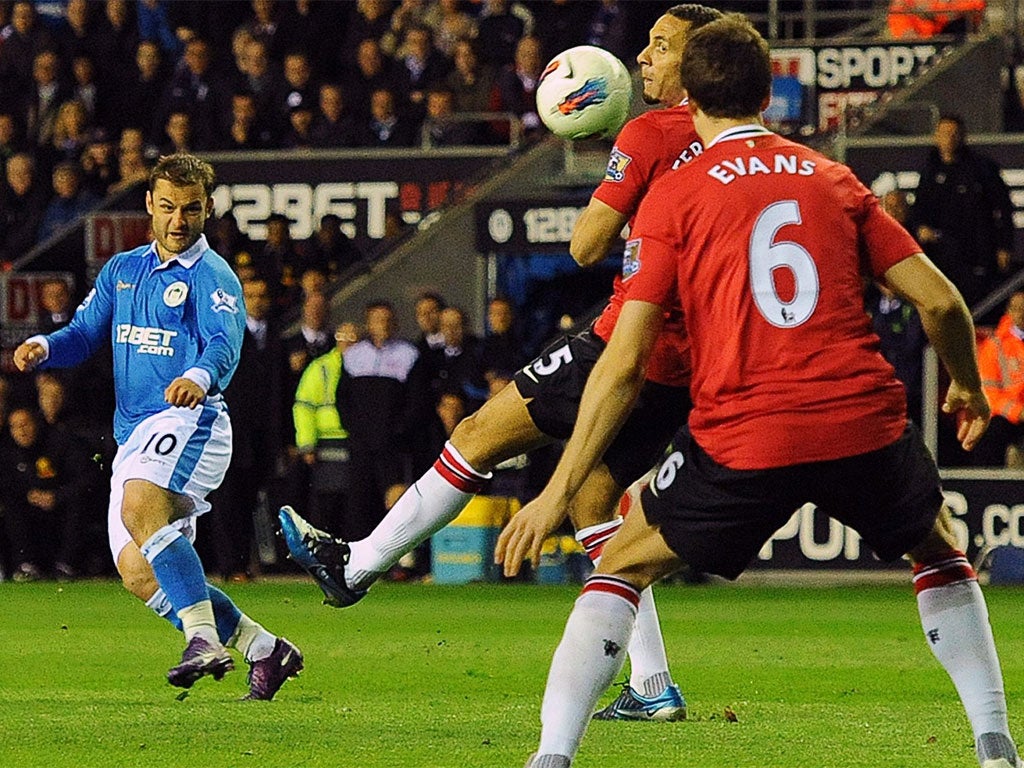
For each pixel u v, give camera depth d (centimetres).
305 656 3353
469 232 6169
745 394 1689
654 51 2295
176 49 7269
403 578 5550
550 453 5444
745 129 1753
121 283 2586
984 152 6006
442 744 2191
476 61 6675
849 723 2438
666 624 4112
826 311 1691
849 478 1698
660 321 1695
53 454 5600
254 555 5644
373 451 5453
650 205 1723
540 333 6188
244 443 5397
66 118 7031
